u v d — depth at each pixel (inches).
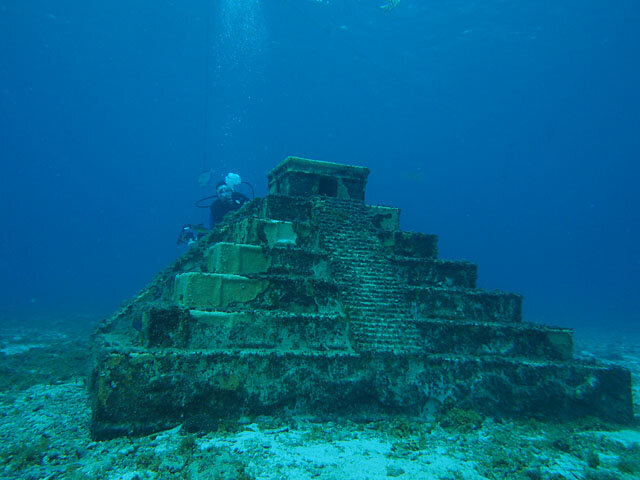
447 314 341.1
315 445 230.1
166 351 246.4
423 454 229.5
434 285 366.9
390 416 273.9
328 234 343.0
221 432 236.5
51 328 792.3
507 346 328.5
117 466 197.9
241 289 285.9
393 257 355.6
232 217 424.5
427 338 312.5
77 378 376.2
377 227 410.9
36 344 585.6
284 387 260.2
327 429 251.4
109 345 269.1
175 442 221.3
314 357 268.8
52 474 189.9
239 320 270.4
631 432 291.0
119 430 226.5
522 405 297.0
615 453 249.4
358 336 287.3
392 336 294.5
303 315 285.1
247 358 256.8
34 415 270.8
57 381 361.4
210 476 189.9
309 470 202.1
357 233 354.3
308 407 262.1
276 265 310.8
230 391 249.4
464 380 294.7
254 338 271.6
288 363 264.5
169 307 263.9
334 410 265.3
